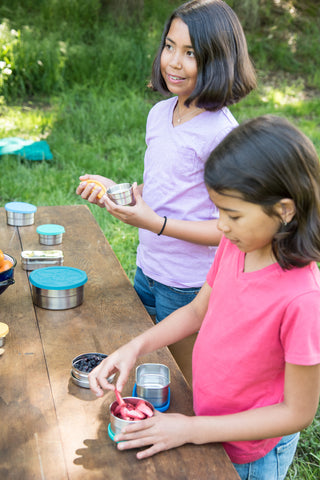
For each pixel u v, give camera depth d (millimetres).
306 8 11750
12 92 8281
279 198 1227
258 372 1419
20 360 1722
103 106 7758
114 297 2148
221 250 1606
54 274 2098
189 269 2295
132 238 4734
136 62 8984
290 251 1274
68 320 1963
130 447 1356
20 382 1620
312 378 1300
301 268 1329
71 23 9930
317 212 1265
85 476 1300
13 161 6117
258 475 1590
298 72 10453
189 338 2430
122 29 9984
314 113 8641
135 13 10477
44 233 2566
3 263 1966
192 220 2240
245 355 1412
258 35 10883
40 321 1945
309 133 7449
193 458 1367
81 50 9055
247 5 10828
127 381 1664
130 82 8875
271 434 1350
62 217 2975
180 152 2178
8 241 2613
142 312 2049
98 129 7184
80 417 1491
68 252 2529
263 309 1356
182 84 2133
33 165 6180
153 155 2295
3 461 1334
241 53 2123
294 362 1288
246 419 1362
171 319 1696
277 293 1340
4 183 5492
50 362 1718
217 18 2037
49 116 7477
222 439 1378
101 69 8852
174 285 2318
